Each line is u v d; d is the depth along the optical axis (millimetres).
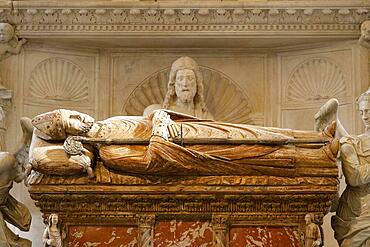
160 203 6344
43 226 7727
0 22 7910
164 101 7812
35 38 7969
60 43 8078
